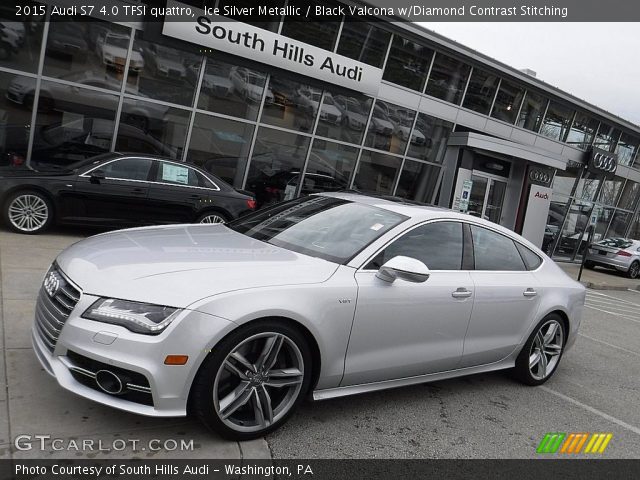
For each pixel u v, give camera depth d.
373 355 3.55
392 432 3.53
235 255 3.42
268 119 12.28
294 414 3.55
